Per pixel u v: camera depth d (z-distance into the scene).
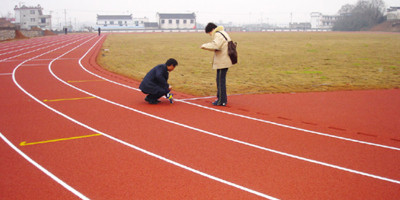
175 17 127.75
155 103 8.34
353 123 6.87
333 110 7.92
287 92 10.09
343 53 24.38
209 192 3.89
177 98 9.08
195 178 4.25
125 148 5.26
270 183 4.15
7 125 6.38
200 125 6.56
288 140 5.77
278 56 22.41
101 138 5.71
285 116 7.34
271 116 7.32
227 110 7.79
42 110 7.54
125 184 4.07
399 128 6.56
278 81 12.21
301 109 7.99
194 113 7.47
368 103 8.68
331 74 14.06
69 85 10.75
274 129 6.39
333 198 3.81
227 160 4.84
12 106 7.86
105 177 4.25
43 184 4.05
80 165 4.60
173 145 5.42
